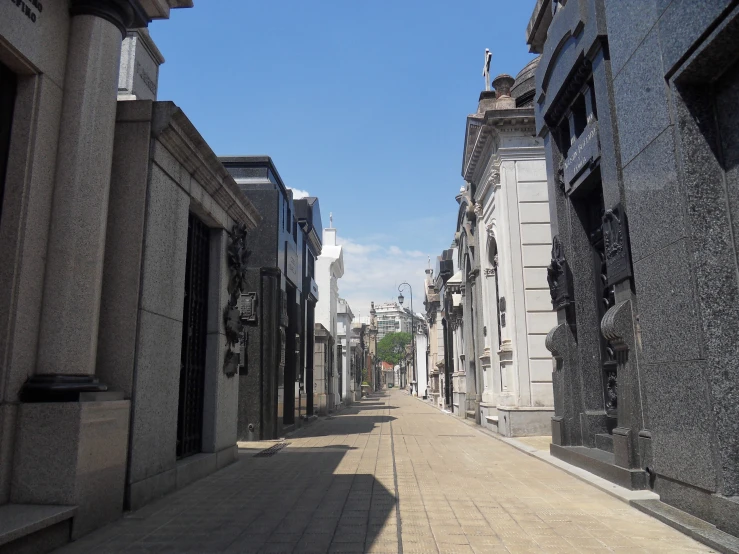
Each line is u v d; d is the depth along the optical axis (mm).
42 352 4809
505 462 8953
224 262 8836
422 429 15867
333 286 31328
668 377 5359
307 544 4355
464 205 20359
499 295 14633
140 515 5285
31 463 4527
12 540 3768
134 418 5555
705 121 5156
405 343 112188
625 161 6293
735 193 4895
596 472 7297
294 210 18234
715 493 4637
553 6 9719
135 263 5785
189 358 7824
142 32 8430
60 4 5230
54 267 4926
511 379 13672
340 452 10414
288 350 16500
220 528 4824
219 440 8375
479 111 16016
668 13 5250
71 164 5098
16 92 4871
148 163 5996
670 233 5270
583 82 8406
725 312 4852
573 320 9266
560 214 9656
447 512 5418
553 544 4332
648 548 4211
